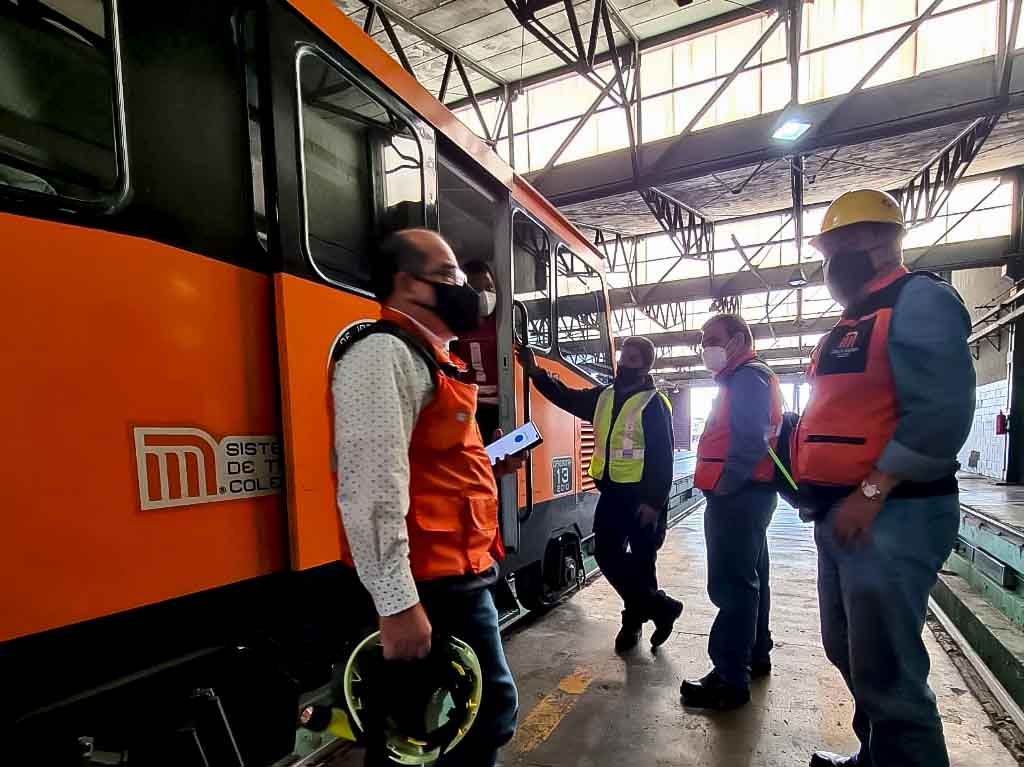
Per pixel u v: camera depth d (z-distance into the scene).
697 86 7.45
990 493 9.25
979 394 13.65
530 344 3.64
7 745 1.05
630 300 14.02
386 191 2.18
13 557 1.05
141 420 1.28
